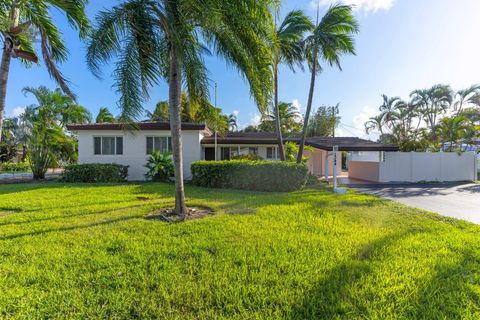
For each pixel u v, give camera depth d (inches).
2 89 193.6
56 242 161.3
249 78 224.2
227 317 90.8
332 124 1167.0
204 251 146.8
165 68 243.9
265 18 209.3
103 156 551.2
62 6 215.8
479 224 223.6
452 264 130.1
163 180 511.5
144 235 174.6
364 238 170.1
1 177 668.1
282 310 94.7
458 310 95.3
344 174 890.7
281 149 532.1
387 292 105.3
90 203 285.6
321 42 494.6
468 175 618.5
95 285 111.0
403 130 810.2
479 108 767.1
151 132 556.1
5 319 90.4
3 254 142.3
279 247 153.2
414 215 239.1
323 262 132.6
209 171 446.6
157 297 101.9
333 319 89.9
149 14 217.2
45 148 579.5
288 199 315.0
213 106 287.1
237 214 235.8
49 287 109.7
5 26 192.9
